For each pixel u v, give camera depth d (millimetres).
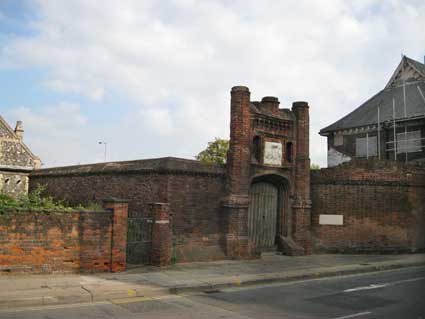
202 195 16656
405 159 29234
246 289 12000
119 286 11062
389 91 34000
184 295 11039
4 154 30453
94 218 12812
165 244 14531
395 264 16750
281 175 18750
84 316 8578
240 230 16922
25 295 9672
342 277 14391
